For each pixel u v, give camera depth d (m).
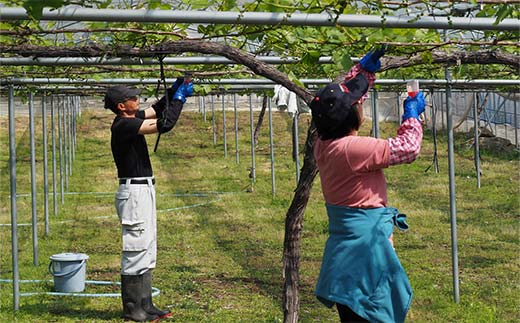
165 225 12.74
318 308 7.56
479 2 3.66
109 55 4.76
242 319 7.12
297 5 3.95
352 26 3.76
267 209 14.30
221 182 17.92
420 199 15.08
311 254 10.25
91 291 8.30
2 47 4.70
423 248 10.61
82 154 22.64
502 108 24.39
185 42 4.76
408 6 3.83
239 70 7.46
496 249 10.46
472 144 21.86
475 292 8.14
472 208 13.95
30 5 3.32
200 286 8.52
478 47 6.29
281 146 23.59
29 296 8.01
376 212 3.81
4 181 18.64
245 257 10.14
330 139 3.87
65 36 6.03
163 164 20.91
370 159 3.73
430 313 7.37
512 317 7.25
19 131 25.70
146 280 7.10
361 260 3.77
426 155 21.42
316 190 16.39
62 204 15.00
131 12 3.54
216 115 28.53
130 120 6.86
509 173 18.17
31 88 9.37
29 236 11.79
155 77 8.70
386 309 3.75
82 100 30.14
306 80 8.15
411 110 3.80
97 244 11.12
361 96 3.95
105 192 16.80
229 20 3.63
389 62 5.50
